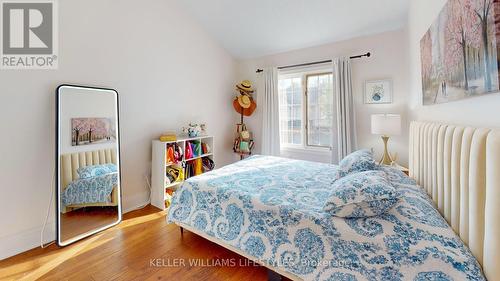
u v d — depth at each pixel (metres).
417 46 2.21
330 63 3.36
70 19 2.16
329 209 1.34
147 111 2.90
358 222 1.26
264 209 1.54
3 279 1.61
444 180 1.31
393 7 2.62
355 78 3.19
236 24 3.43
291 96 3.87
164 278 1.62
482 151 0.92
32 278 1.62
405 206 1.30
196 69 3.55
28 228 1.97
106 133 2.42
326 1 2.71
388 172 1.93
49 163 2.08
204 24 3.55
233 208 1.69
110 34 2.47
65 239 2.05
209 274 1.66
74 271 1.69
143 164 2.91
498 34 0.92
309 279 1.29
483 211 0.93
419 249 1.05
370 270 1.13
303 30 3.25
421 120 2.17
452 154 1.19
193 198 1.95
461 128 1.13
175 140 2.94
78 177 2.19
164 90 3.09
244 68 4.32
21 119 1.91
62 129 2.08
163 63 3.06
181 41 3.28
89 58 2.31
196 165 3.38
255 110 4.21
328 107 3.51
